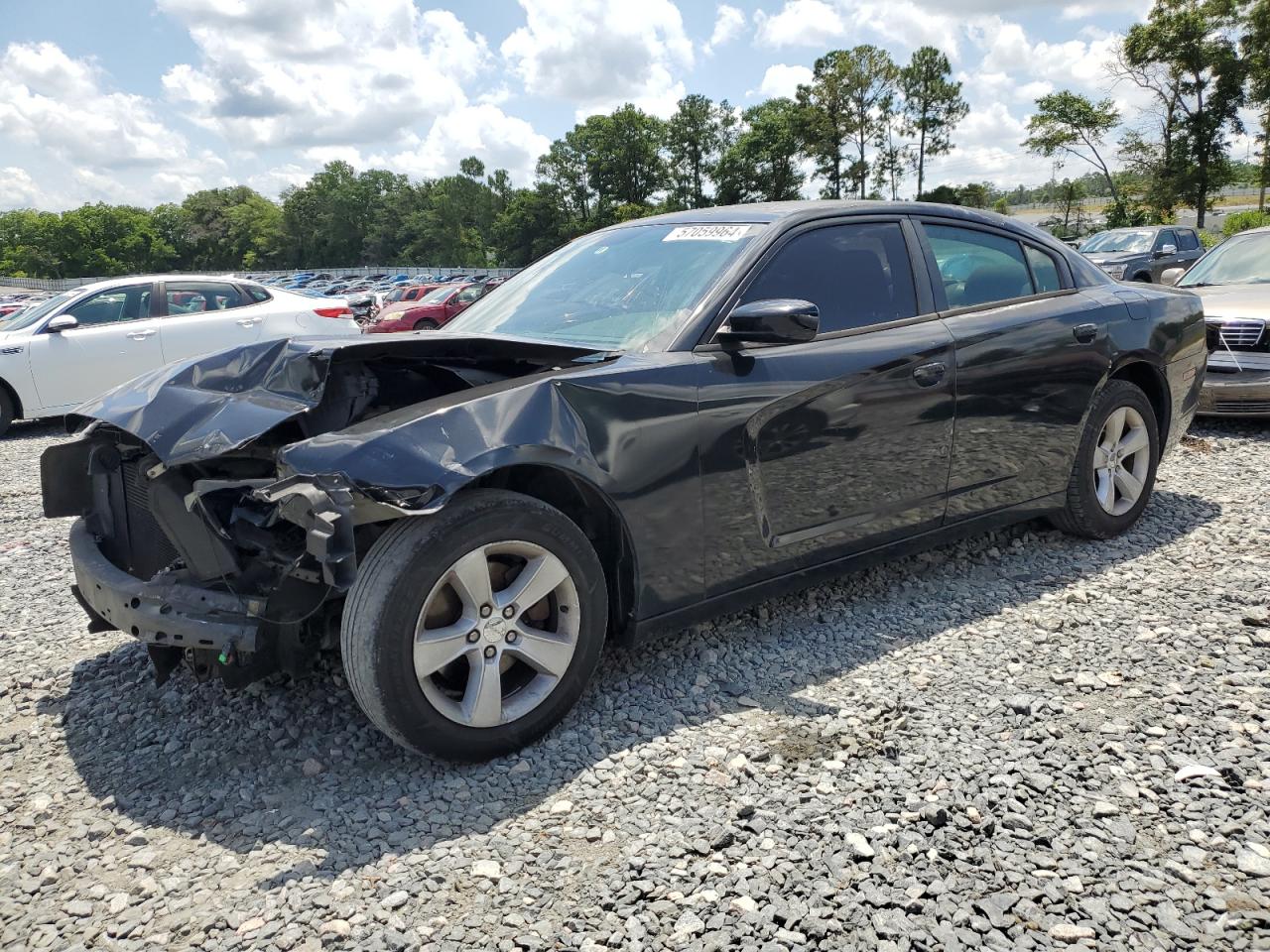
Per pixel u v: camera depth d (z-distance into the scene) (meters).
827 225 3.50
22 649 3.68
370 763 2.73
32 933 2.05
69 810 2.55
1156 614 3.56
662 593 2.98
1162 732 2.71
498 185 140.88
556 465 2.66
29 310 10.04
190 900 2.14
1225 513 4.82
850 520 3.41
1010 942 1.93
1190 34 47.25
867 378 3.34
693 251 3.44
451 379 3.10
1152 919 1.98
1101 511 4.34
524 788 2.55
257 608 2.48
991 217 4.11
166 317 9.99
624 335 3.19
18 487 6.91
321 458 2.38
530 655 2.72
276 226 160.50
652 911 2.05
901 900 2.05
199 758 2.80
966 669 3.16
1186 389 4.70
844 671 3.19
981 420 3.74
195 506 2.58
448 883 2.17
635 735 2.82
